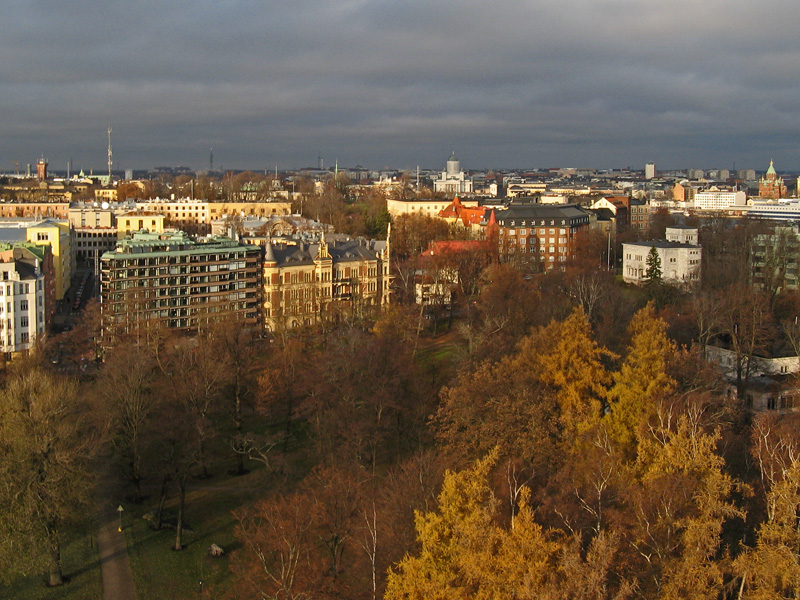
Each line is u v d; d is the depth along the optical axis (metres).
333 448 170.38
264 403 193.75
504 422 131.62
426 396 188.38
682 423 111.25
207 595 128.50
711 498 96.62
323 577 113.31
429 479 120.38
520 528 87.75
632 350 153.25
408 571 92.19
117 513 154.50
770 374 198.88
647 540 97.38
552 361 150.50
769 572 88.19
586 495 108.31
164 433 156.62
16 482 130.50
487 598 84.69
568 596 81.69
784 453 119.12
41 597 127.56
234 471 173.25
